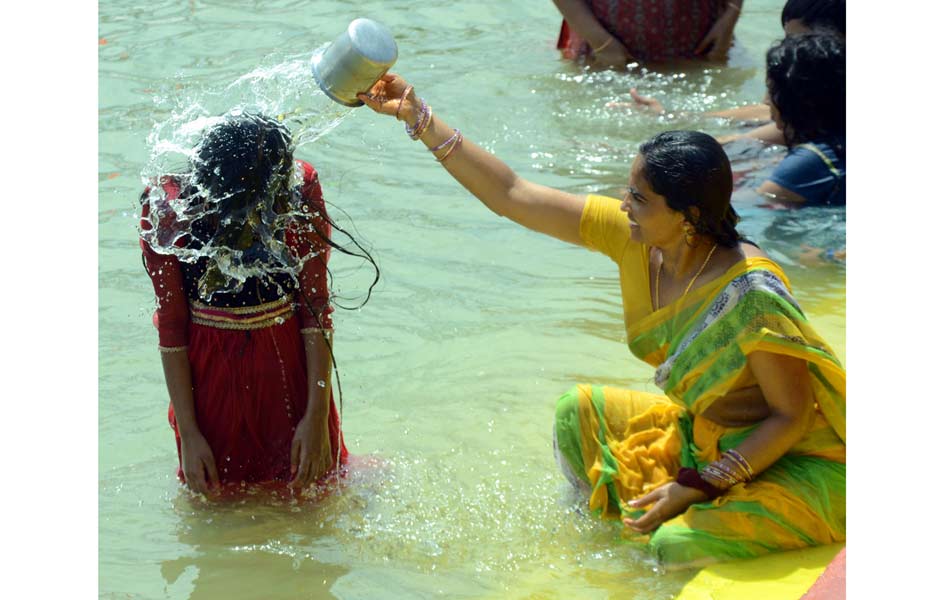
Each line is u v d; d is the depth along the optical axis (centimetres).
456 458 743
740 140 1177
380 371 852
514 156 1186
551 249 1048
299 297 675
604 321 927
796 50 1030
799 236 998
